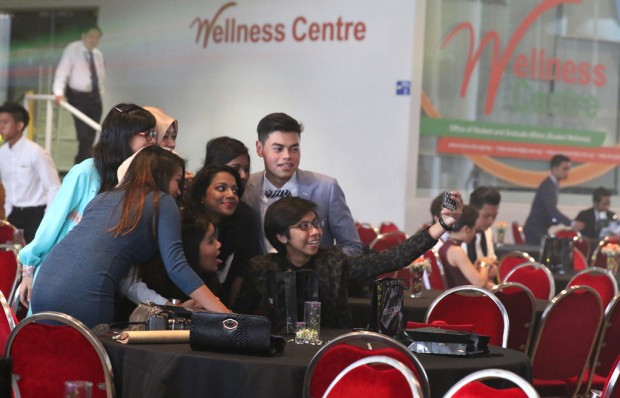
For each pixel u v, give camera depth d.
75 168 7.61
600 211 20.75
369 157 20.97
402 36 20.72
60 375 6.01
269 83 21.92
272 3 21.91
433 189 21.55
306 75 21.55
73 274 6.65
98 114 23.58
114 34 23.70
